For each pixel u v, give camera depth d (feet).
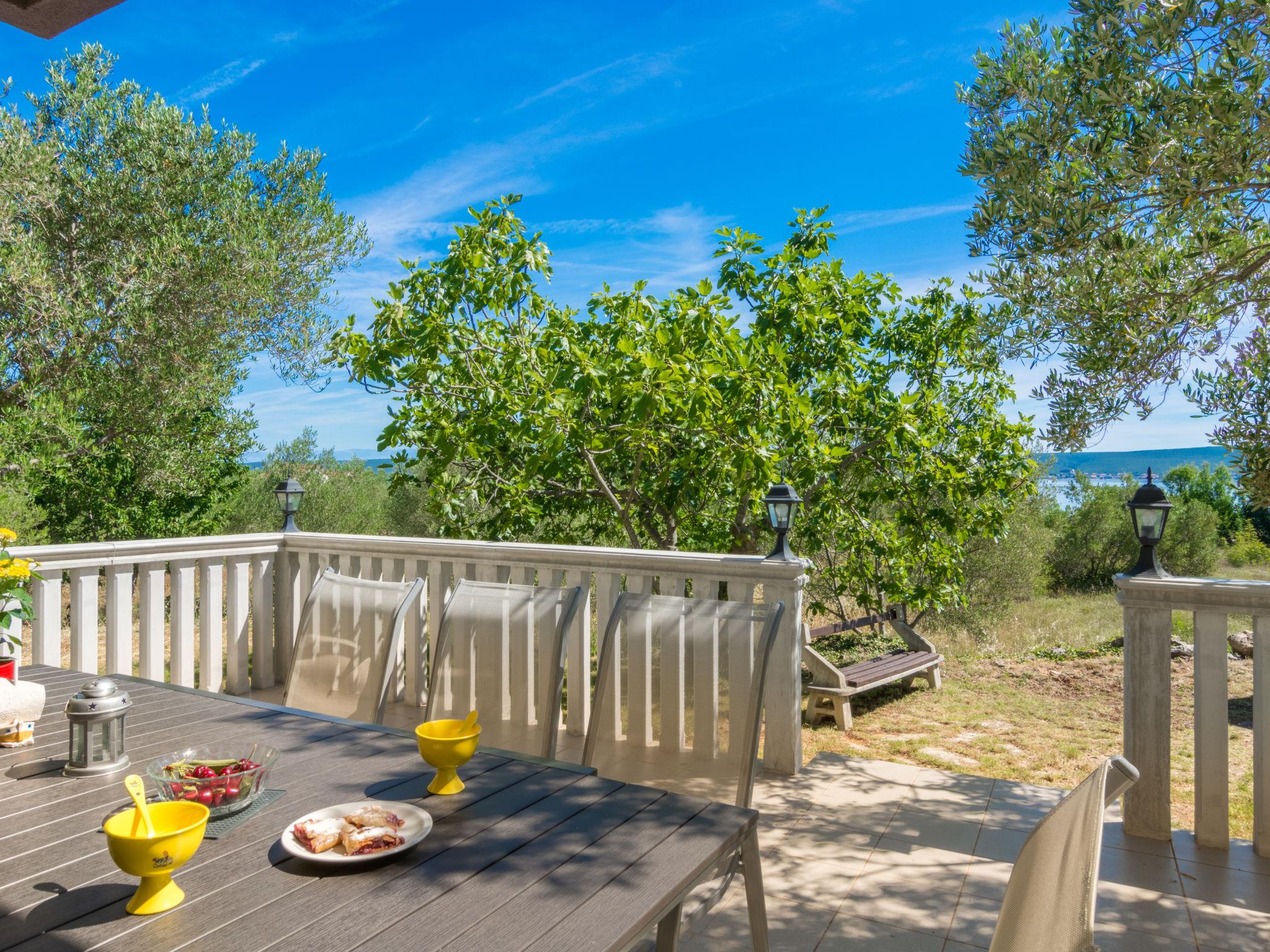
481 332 15.96
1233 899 7.22
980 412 19.89
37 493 25.99
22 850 3.69
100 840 3.80
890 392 19.43
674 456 17.57
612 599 10.93
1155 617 8.38
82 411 27.81
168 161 28.89
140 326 26.89
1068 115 9.98
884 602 20.90
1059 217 10.05
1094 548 42.42
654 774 6.23
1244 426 10.57
